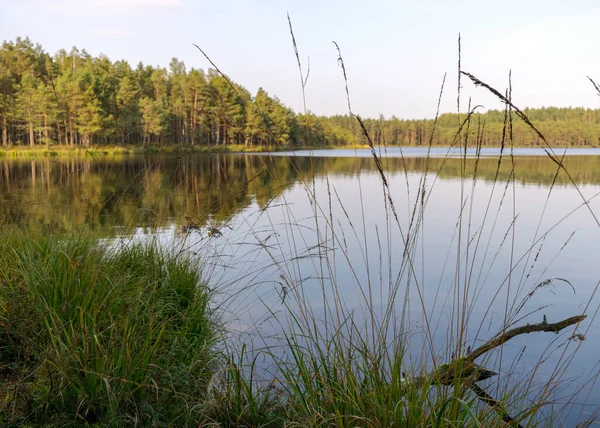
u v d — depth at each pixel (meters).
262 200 12.45
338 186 20.25
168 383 2.54
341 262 6.96
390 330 3.54
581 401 3.09
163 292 3.79
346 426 2.02
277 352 3.53
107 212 8.63
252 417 2.33
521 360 3.74
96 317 2.80
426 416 2.00
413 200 15.36
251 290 5.34
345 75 2.23
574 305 5.29
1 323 2.79
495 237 9.28
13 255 4.00
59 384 2.38
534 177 24.83
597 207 14.09
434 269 6.81
